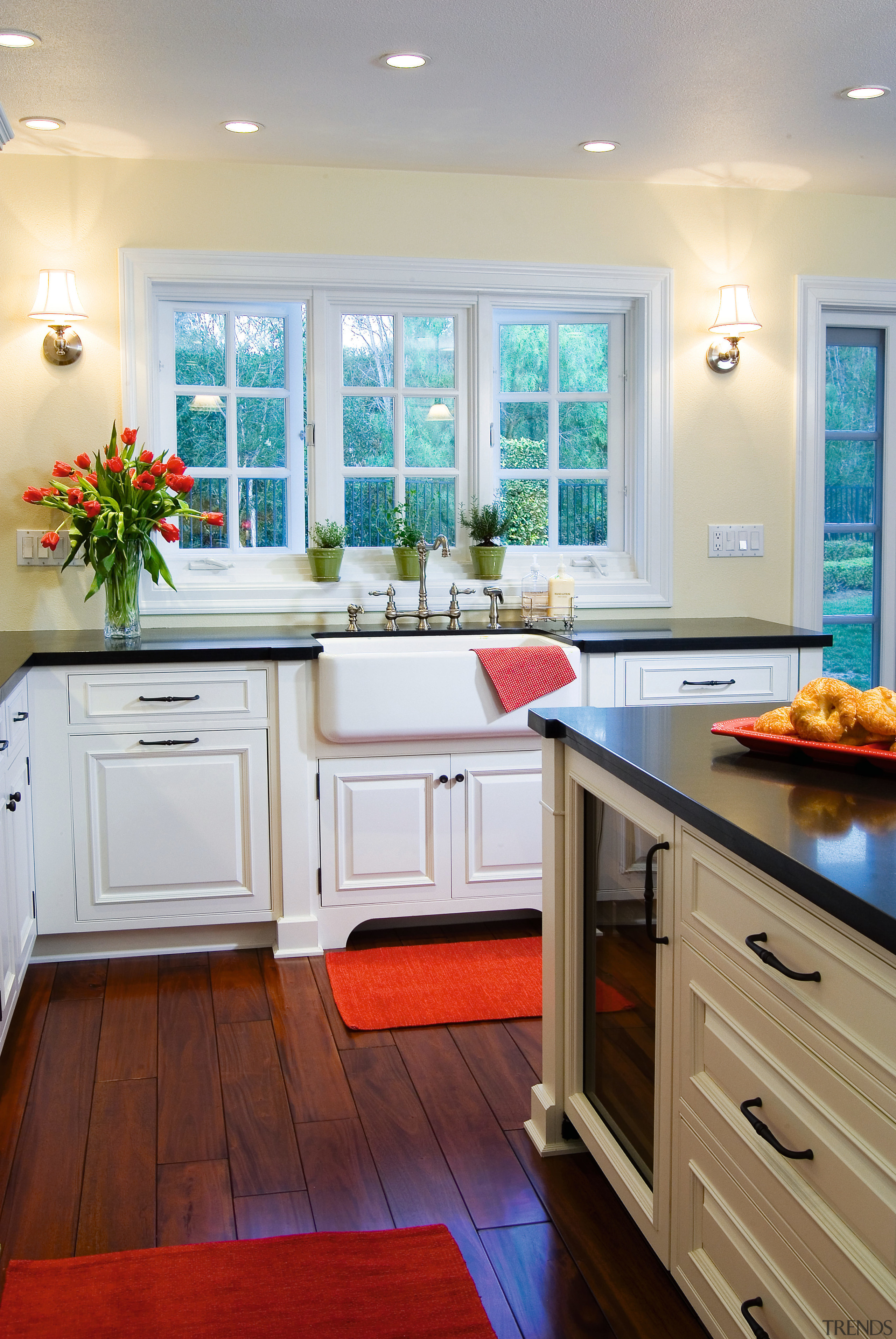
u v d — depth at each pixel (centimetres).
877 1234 111
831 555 421
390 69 283
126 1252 186
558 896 212
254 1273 180
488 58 277
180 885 320
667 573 395
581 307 388
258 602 369
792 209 391
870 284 399
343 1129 226
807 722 171
